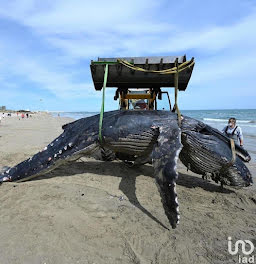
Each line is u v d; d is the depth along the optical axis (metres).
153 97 7.10
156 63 5.30
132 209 4.47
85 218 4.02
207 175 5.36
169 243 3.51
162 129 4.76
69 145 5.41
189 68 5.32
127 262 3.10
